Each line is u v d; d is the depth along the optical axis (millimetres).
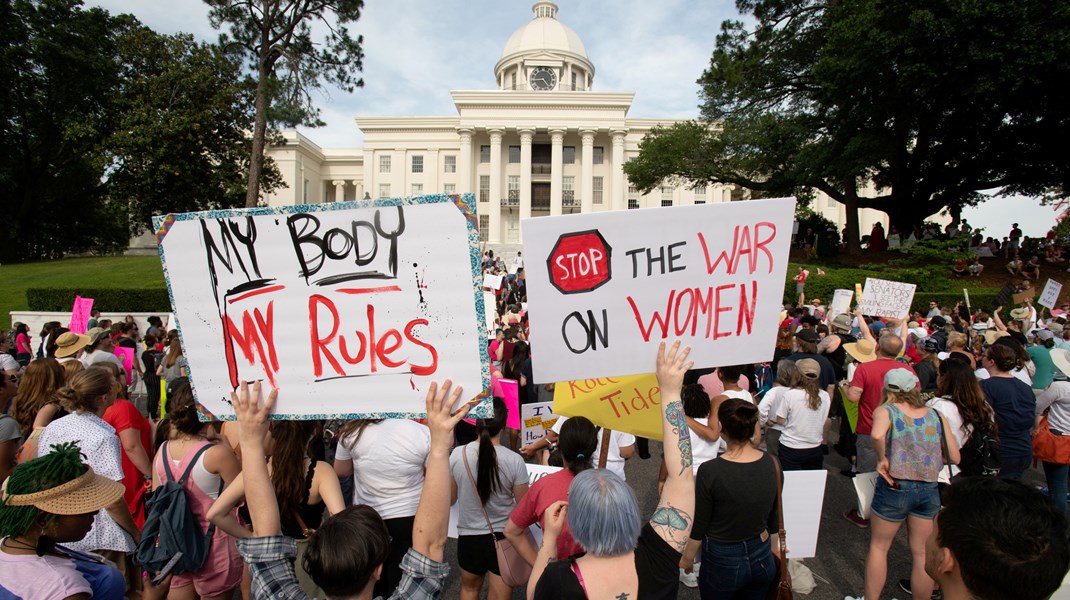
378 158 55531
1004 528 1469
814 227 29594
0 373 4906
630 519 1946
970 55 17156
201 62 31984
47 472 2150
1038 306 17594
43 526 2127
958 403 4504
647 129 52625
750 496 2854
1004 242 24500
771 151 25500
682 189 52000
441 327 2156
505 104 50375
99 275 24922
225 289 2260
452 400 2066
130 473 3971
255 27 22234
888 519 3609
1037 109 20359
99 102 33500
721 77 24141
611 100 49969
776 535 3463
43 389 4609
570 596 1913
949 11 17234
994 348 4969
